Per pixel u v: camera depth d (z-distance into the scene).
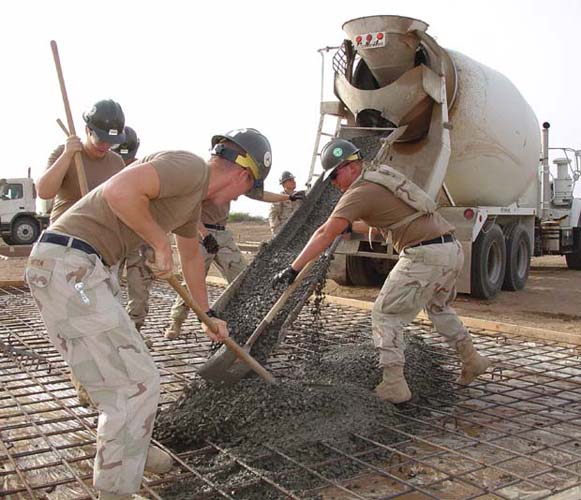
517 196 9.30
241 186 2.64
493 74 8.48
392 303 3.63
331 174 3.80
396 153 7.55
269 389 3.40
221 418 3.24
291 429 3.19
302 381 3.85
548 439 3.32
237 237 22.39
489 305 8.51
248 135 2.61
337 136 7.80
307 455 3.00
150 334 5.76
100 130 3.42
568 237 12.62
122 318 2.35
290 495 2.58
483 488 2.66
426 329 5.95
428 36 7.18
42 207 19.48
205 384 3.53
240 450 3.02
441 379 4.28
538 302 8.77
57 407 3.65
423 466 2.99
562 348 5.31
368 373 4.08
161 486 2.74
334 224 3.54
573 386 4.24
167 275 2.46
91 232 2.36
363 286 9.87
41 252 2.32
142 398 2.32
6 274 13.31
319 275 4.34
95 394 2.33
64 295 2.28
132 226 2.30
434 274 3.61
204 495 2.64
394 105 7.33
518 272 9.95
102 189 2.43
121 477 2.26
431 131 7.39
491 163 8.34
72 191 3.64
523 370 4.61
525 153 8.84
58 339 2.33
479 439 3.32
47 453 3.16
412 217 3.60
